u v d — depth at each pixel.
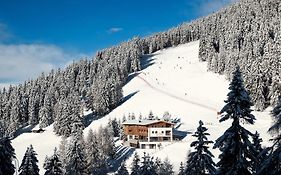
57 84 197.62
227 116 17.36
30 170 46.19
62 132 140.62
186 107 141.12
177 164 80.25
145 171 37.38
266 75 125.12
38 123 177.12
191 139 102.31
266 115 116.25
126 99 168.12
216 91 157.25
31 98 179.25
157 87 178.00
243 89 17.12
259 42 168.75
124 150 101.25
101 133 98.12
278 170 13.71
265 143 76.38
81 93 191.38
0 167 42.59
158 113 141.62
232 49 191.00
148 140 105.81
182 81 179.88
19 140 149.62
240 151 16.88
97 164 85.75
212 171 21.55
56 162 48.59
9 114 181.25
